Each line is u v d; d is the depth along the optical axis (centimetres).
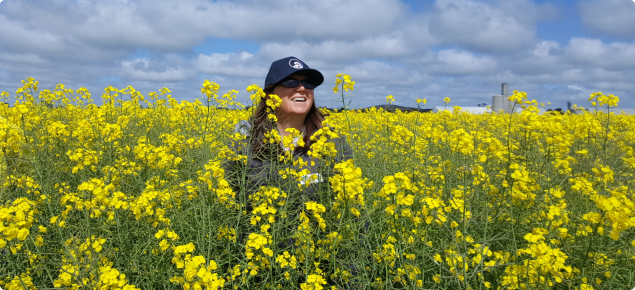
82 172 300
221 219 226
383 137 421
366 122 561
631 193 263
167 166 298
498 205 237
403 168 313
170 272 188
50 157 294
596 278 195
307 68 271
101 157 317
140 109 623
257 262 210
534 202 235
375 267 203
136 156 301
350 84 245
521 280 182
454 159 287
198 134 291
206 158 248
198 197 233
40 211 247
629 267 193
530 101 290
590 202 264
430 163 329
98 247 186
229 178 242
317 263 205
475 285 191
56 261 190
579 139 430
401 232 213
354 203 204
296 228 227
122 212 223
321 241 206
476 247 197
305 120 293
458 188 247
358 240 197
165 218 221
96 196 198
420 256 217
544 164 295
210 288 157
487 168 235
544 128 299
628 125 605
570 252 199
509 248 204
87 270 169
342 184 192
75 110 614
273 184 241
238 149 264
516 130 419
